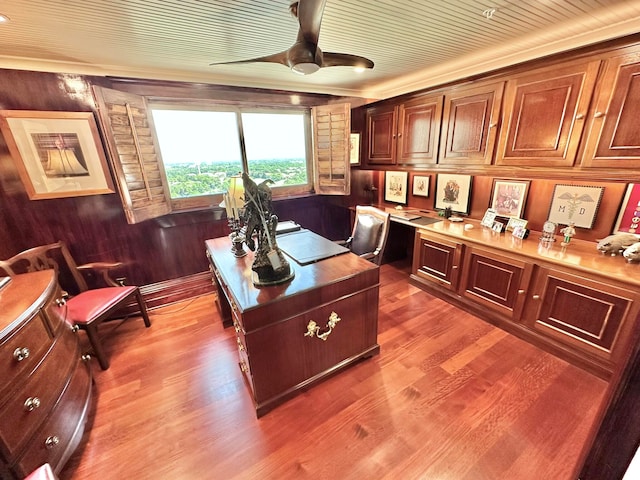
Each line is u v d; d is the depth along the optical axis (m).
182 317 2.53
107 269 2.31
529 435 1.38
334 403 1.60
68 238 2.28
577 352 1.77
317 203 3.61
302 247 2.03
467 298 2.41
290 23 1.50
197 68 2.31
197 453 1.36
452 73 2.53
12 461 1.03
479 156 2.48
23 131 1.97
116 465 1.32
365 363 1.88
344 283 1.60
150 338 2.24
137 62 2.11
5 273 1.99
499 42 1.88
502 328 2.17
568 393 1.60
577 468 0.72
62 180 2.15
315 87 3.09
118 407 1.62
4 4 1.21
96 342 1.88
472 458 1.29
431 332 2.18
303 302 1.48
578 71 1.78
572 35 1.75
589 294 1.64
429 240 2.65
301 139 3.40
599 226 1.85
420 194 3.16
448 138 2.71
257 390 1.50
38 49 1.76
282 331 1.46
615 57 1.62
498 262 2.09
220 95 2.67
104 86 2.19
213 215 2.87
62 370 1.37
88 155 2.20
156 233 2.64
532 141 2.09
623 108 1.63
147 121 2.41
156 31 1.57
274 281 1.51
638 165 1.62
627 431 0.56
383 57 2.20
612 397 0.57
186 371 1.89
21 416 1.09
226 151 2.93
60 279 2.29
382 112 3.37
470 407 1.54
